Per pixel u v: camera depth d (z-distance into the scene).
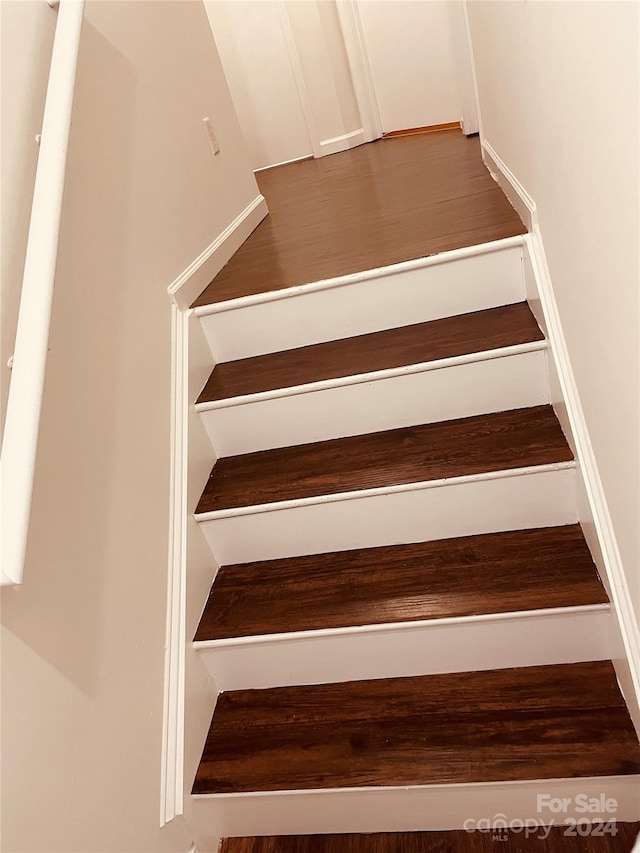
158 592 1.49
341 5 3.70
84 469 1.29
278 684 1.64
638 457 1.09
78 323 1.36
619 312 1.06
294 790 1.41
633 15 0.79
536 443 1.60
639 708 1.26
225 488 1.75
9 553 0.94
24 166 1.26
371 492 1.60
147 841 1.30
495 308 1.88
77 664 1.19
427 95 3.83
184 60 2.14
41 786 1.06
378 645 1.53
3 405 1.11
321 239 2.32
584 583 1.44
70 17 1.32
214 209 2.30
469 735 1.41
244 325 1.97
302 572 1.68
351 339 1.95
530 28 1.40
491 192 2.26
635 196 0.89
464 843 1.41
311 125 3.96
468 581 1.53
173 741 1.44
